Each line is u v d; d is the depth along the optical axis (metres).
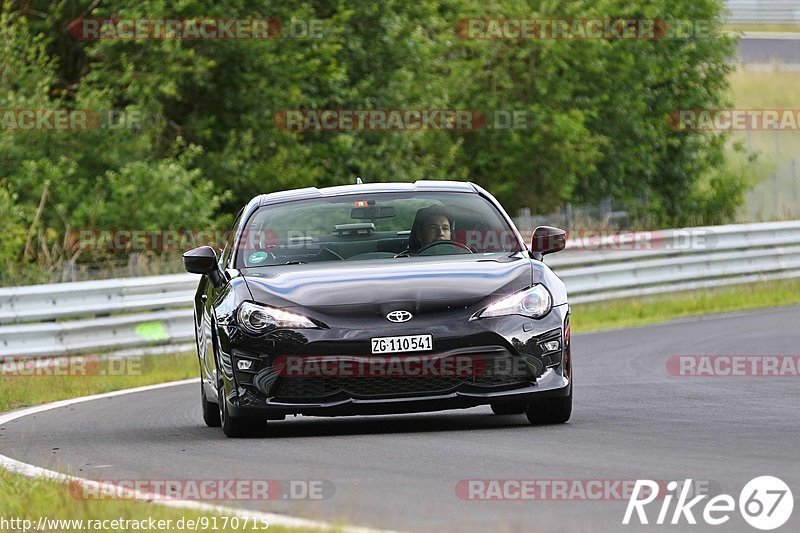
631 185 115.81
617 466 22.00
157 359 56.00
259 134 90.06
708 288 76.56
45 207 80.25
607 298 72.06
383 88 96.19
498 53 103.19
